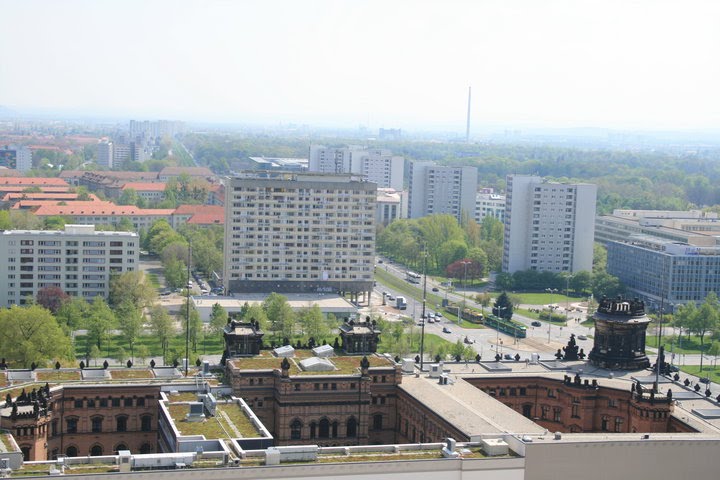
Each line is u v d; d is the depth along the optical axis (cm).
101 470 17562
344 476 18312
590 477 19750
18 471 17362
